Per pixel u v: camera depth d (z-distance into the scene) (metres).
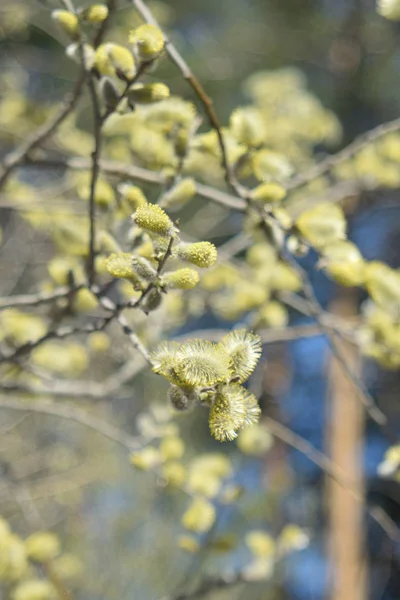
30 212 1.80
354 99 4.28
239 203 1.39
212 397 1.14
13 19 2.72
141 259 1.19
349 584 3.17
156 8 2.71
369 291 1.35
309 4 4.21
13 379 1.77
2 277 2.73
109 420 3.15
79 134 2.25
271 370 3.86
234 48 3.92
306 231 1.34
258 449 1.74
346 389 3.18
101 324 1.33
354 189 2.16
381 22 4.22
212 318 2.89
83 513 3.12
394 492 3.88
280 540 1.65
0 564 1.46
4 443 2.91
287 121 2.38
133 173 1.44
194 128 1.37
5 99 2.62
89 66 1.28
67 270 1.37
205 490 1.50
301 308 1.71
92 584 2.94
